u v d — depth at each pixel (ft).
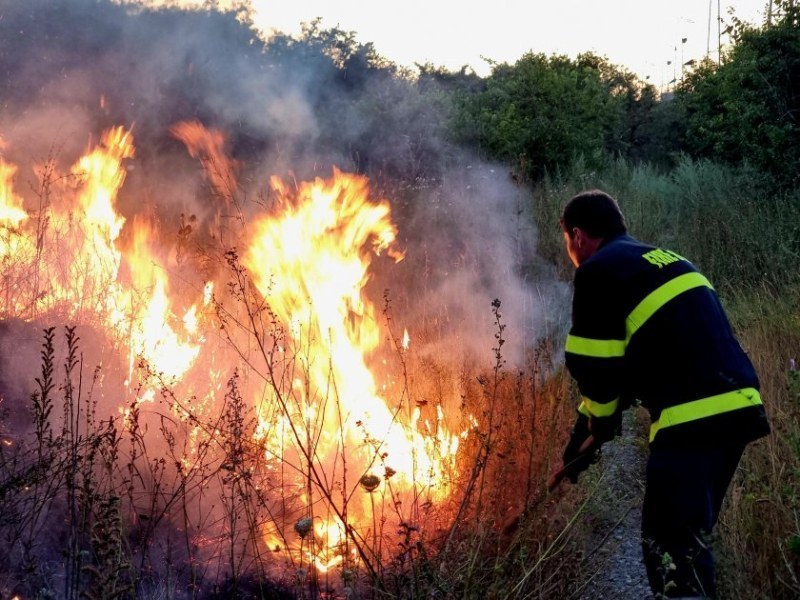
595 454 10.45
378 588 9.38
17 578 9.14
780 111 31.27
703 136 46.62
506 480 11.79
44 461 9.78
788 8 31.30
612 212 10.05
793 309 18.76
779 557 10.18
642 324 9.07
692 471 8.85
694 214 31.81
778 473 11.62
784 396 14.17
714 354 8.98
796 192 29.81
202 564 10.48
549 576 10.09
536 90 41.81
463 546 10.44
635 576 11.15
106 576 8.11
